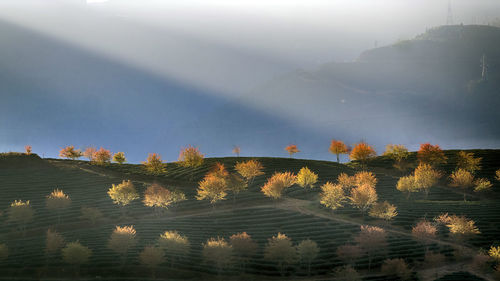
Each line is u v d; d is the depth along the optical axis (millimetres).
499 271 61250
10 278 62344
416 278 62812
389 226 86125
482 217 88375
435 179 108750
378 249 71375
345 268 66188
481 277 62312
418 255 71375
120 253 70625
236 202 105688
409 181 108062
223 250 63625
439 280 60250
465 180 110812
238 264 68062
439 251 72625
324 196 97312
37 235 84562
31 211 87000
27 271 64625
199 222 89188
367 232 70750
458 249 73375
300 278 64375
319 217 91188
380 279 62438
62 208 96812
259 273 65875
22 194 106375
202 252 67562
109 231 83938
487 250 71938
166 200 96375
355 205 99750
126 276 63406
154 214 97375
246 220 89812
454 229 75375
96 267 65562
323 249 73562
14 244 76562
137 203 103625
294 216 91500
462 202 102875
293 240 77438
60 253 70812
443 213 91750
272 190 101500
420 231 74062
